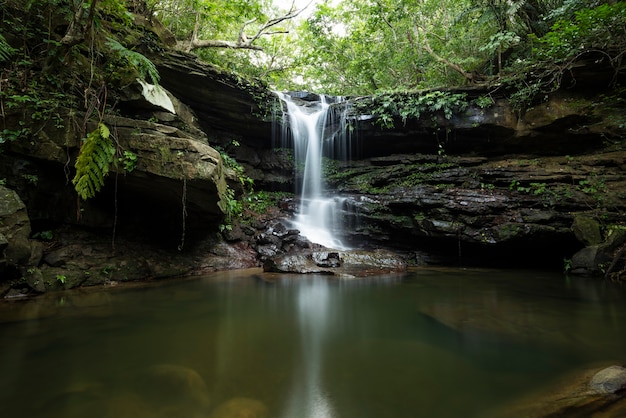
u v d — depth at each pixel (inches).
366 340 126.6
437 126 425.4
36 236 227.3
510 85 391.2
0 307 171.3
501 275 297.4
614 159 348.5
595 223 301.3
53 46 238.8
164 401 79.9
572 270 301.4
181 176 236.7
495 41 422.6
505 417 74.1
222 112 410.6
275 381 92.1
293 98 510.0
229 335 131.6
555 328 140.9
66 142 221.5
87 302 185.3
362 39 590.2
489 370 100.2
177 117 314.5
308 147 485.4
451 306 179.6
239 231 359.6
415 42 568.7
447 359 108.5
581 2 335.0
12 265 193.3
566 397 81.8
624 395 81.4
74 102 236.7
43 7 246.7
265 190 473.4
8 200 200.5
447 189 380.2
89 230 255.0
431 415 75.2
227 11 490.3
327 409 77.6
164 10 437.1
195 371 97.1
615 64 340.8
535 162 386.9
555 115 372.5
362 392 86.1
